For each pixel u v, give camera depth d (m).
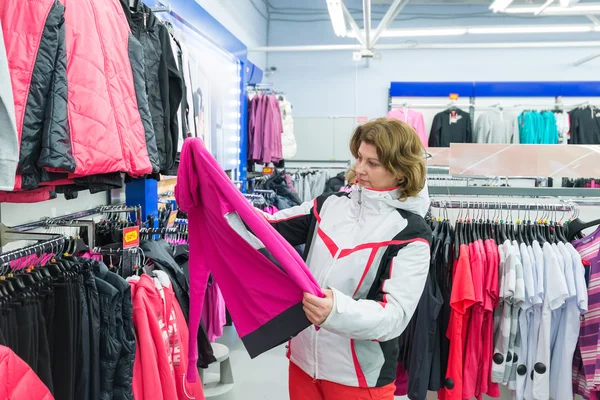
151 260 1.86
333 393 1.39
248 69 5.47
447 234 2.34
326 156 7.95
